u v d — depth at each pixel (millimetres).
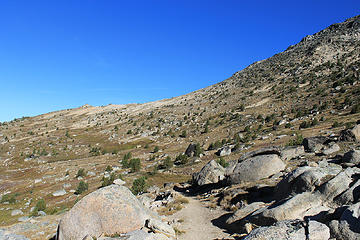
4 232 14508
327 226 9156
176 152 77938
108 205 12844
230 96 148875
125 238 10930
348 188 11945
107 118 182875
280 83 139000
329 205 11812
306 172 14711
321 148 30484
